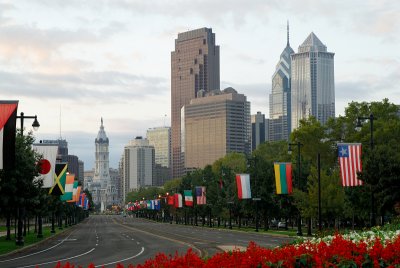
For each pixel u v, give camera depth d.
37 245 63.00
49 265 36.72
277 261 15.38
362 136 92.06
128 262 38.09
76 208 173.38
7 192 50.41
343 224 104.38
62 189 62.00
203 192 109.19
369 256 15.11
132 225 158.88
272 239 67.00
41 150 53.88
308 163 91.75
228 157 177.00
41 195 60.84
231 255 17.88
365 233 23.72
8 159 32.41
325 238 23.69
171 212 189.12
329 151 105.06
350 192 61.78
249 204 98.25
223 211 123.50
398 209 52.53
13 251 50.69
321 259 14.82
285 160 108.12
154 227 135.12
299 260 15.05
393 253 15.05
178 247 53.94
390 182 50.81
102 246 59.00
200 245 56.16
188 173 165.12
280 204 89.50
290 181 65.25
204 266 15.25
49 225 162.12
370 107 98.88
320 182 69.69
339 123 102.94
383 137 83.69
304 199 73.38
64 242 69.44
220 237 74.62
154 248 53.28
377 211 59.50
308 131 104.88
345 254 15.06
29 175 51.03
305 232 88.69
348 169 49.81
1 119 32.59
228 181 127.62
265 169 97.75
